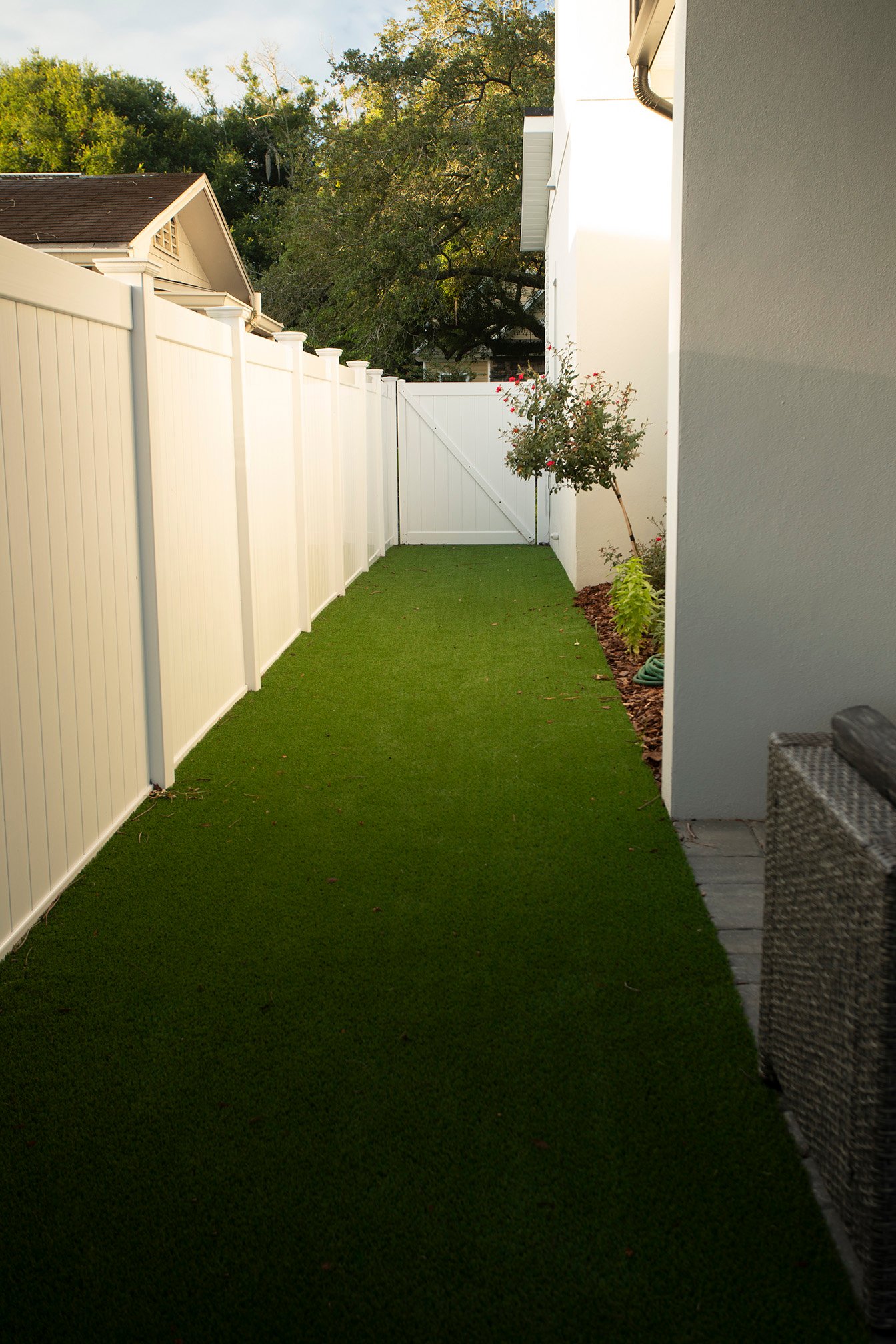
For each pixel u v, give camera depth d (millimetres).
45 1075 2598
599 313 8742
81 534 3719
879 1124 1809
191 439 5105
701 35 3705
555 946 3219
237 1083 2562
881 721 2326
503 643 7477
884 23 3668
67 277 3486
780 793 2367
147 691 4504
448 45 25516
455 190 23719
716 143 3771
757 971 3070
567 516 10656
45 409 3375
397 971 3080
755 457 3973
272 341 7008
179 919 3416
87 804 3820
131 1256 2033
